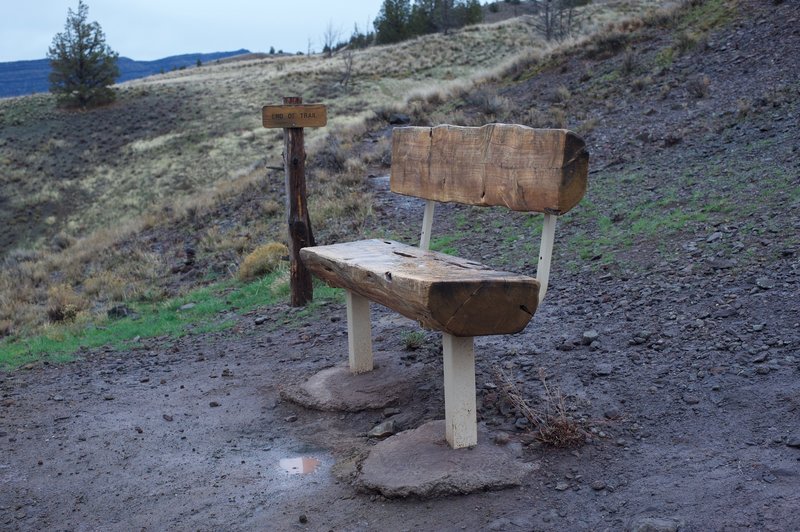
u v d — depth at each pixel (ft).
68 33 159.02
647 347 15.39
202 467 13.19
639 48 59.06
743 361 13.75
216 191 66.28
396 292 11.53
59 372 22.68
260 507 11.26
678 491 9.86
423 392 15.10
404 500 10.70
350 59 151.43
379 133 64.54
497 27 173.47
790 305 15.74
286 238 41.34
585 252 24.35
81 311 38.55
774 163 27.73
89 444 14.94
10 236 99.60
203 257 44.16
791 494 9.29
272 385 17.75
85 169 120.98
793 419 11.37
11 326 39.22
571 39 72.33
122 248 53.83
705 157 32.19
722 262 19.43
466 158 14.62
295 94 143.43
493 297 10.69
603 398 13.33
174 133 131.64
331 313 25.30
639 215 26.78
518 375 15.02
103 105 159.43
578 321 18.01
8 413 17.65
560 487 10.48
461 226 34.27
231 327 26.35
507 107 57.72
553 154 11.55
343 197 45.21
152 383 19.75
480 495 10.57
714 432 11.48
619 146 39.17
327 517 10.62
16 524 11.55
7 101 170.09
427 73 147.95
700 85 42.98
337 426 14.47
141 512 11.59
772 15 52.19
